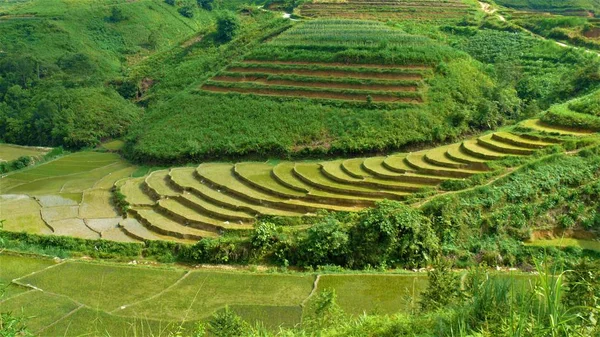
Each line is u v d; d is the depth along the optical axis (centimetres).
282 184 3366
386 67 4578
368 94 4347
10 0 12450
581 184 2753
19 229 3128
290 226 2811
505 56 5425
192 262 2631
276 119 4384
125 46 8000
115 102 5831
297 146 4109
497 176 2858
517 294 776
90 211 3444
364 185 3116
